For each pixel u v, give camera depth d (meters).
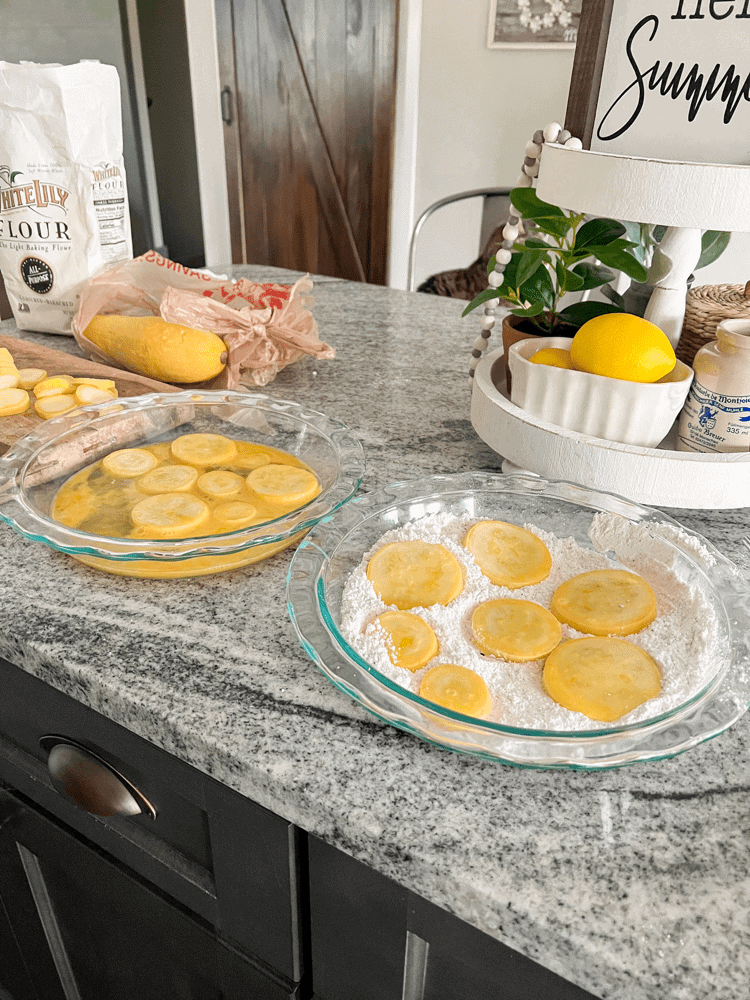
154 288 0.86
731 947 0.29
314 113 2.65
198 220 3.25
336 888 0.40
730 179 0.45
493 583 0.46
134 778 0.47
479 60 2.83
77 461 0.58
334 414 0.75
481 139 2.98
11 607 0.47
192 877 0.48
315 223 2.89
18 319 0.93
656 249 0.57
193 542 0.46
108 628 0.45
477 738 0.34
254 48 2.52
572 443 0.54
